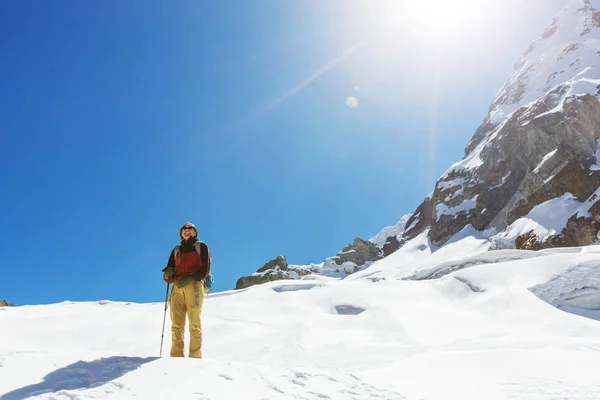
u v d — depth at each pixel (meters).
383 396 5.00
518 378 5.91
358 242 115.44
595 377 5.90
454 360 6.96
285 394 4.44
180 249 6.31
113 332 15.34
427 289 21.08
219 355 11.23
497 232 71.94
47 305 24.33
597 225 49.31
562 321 13.32
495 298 16.92
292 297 22.00
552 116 70.50
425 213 108.94
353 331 13.77
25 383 3.85
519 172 77.12
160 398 3.69
